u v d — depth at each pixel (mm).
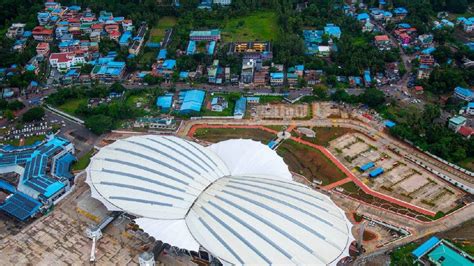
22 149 164875
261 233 113375
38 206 139000
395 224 137125
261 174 138500
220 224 117312
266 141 176375
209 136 180000
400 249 127938
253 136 179750
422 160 166500
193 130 184625
